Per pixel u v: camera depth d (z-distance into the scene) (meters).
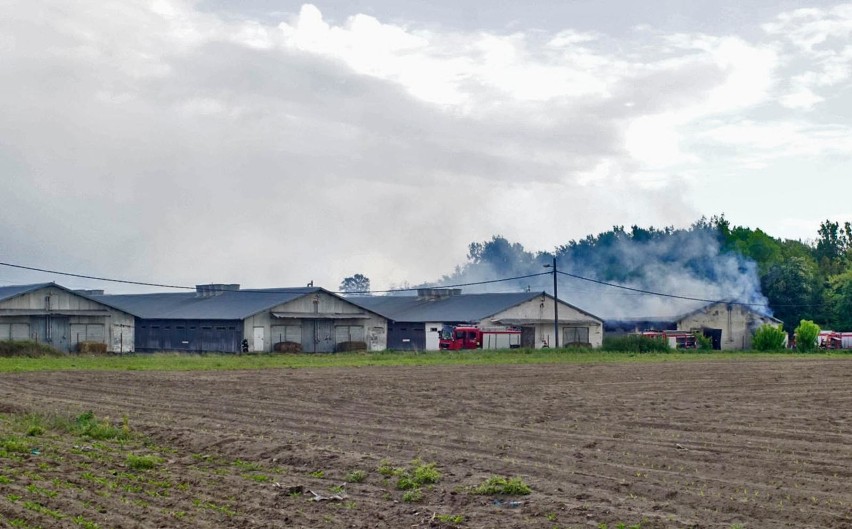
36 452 17.62
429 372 43.56
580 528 12.15
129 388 32.56
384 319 76.94
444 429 21.88
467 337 70.88
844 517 12.80
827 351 77.00
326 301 72.56
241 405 27.03
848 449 19.11
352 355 60.84
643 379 39.66
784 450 18.88
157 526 11.88
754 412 26.39
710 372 44.69
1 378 36.25
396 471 15.62
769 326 79.44
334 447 18.67
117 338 67.06
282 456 17.47
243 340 66.56
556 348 69.69
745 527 12.27
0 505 12.75
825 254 143.62
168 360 51.78
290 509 13.18
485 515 12.91
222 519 12.38
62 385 33.50
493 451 18.44
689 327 89.81
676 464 17.00
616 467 16.61
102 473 15.60
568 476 15.67
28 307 61.62
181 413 24.77
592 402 29.09
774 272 106.62
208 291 79.12
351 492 14.52
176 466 16.66
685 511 13.17
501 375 41.78
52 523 11.86
